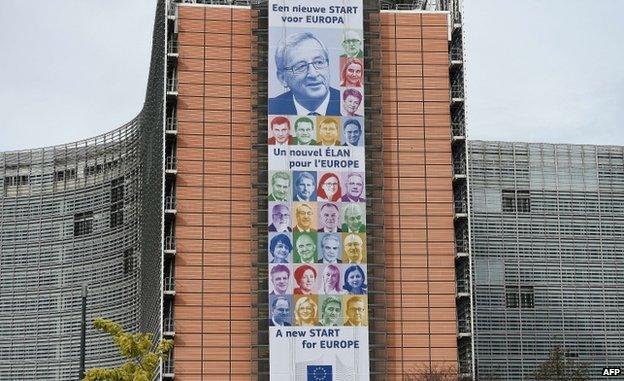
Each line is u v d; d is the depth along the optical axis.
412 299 115.12
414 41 121.19
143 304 140.12
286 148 114.88
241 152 117.19
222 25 120.00
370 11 120.81
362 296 112.50
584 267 143.88
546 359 139.88
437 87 120.44
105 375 68.94
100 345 156.38
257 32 119.75
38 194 166.12
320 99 116.19
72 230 162.50
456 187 120.62
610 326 142.38
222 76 118.75
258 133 117.44
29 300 163.75
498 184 144.75
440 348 114.25
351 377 110.69
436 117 119.75
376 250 115.50
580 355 140.88
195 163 116.50
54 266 162.88
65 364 159.50
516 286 141.88
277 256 112.50
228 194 116.12
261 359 111.94
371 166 117.56
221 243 114.94
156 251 123.06
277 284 111.94
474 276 141.00
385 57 120.50
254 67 118.94
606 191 146.88
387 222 116.88
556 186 146.12
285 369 110.38
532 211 144.62
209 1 126.12
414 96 119.88
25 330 163.38
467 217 118.19
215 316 113.12
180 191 115.62
